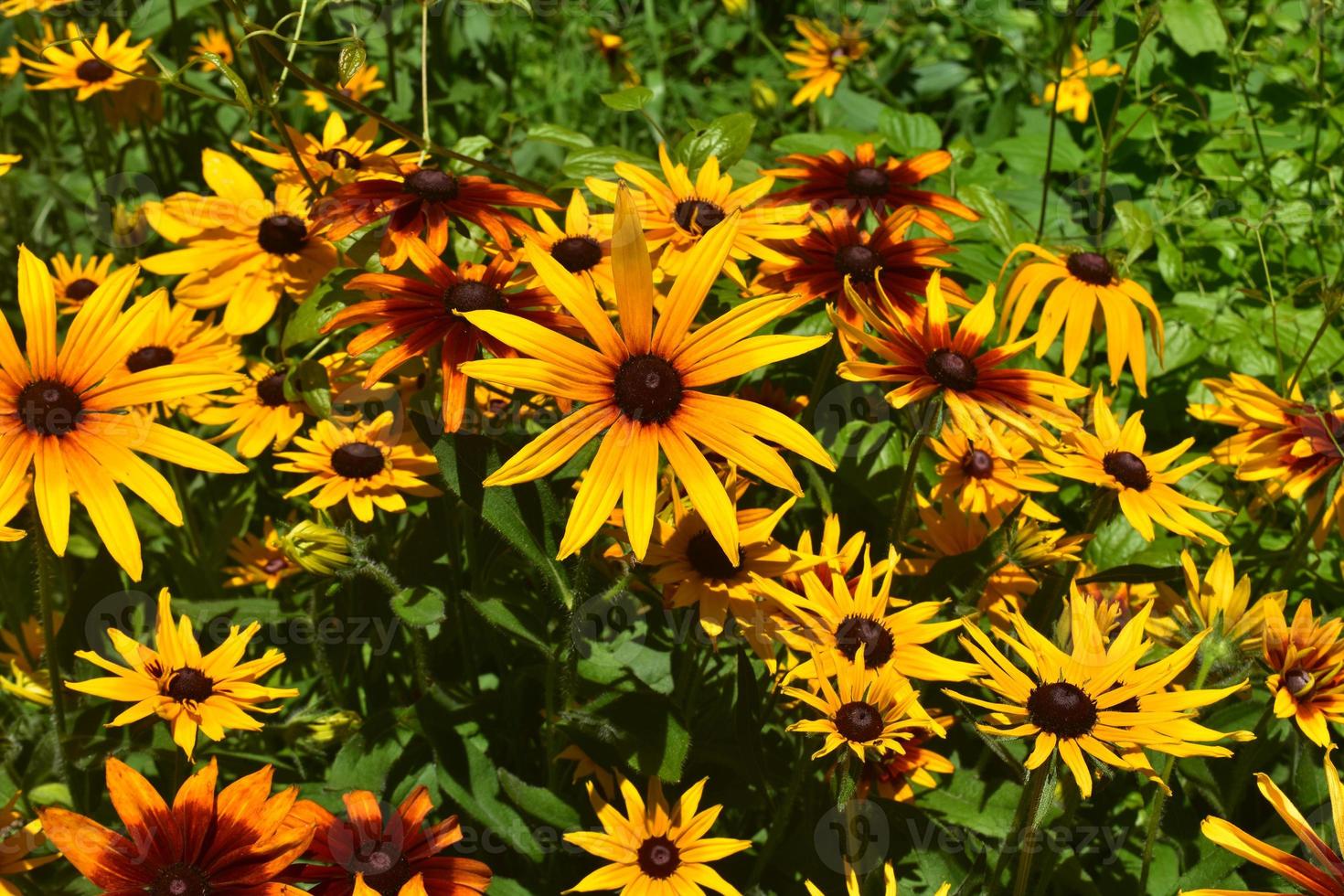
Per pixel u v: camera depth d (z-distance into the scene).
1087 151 1.62
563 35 2.10
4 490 0.85
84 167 1.50
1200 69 1.59
